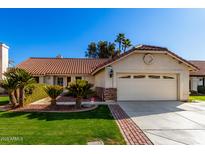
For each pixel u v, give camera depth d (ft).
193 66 58.95
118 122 31.17
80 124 29.25
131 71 57.62
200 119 33.76
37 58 112.98
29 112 39.73
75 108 45.03
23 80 45.68
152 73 59.31
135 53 57.67
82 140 21.95
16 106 46.80
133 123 30.63
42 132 24.80
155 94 59.52
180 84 59.31
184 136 24.16
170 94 60.13
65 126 27.94
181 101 58.49
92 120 32.22
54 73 90.58
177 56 57.26
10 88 45.27
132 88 58.80
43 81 91.97
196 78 100.17
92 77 92.63
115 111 41.19
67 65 102.53
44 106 48.24
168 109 43.96
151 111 41.34
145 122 31.37
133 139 22.85
